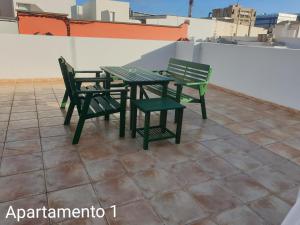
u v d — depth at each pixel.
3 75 6.74
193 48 7.82
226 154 3.41
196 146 3.59
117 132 3.91
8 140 3.47
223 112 5.21
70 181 2.64
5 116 4.37
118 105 3.70
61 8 20.25
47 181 2.62
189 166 3.05
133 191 2.54
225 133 4.12
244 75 6.39
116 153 3.26
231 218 2.26
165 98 3.84
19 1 18.36
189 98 4.48
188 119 4.70
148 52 8.33
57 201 2.35
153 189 2.59
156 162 3.10
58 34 10.86
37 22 10.38
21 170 2.78
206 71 4.51
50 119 4.30
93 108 3.59
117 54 7.89
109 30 11.73
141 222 2.15
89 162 3.01
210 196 2.53
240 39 29.38
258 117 4.99
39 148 3.28
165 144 3.60
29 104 5.05
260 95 6.03
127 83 3.58
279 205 2.46
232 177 2.88
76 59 7.42
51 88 6.40
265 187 2.73
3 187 2.49
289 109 5.38
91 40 7.44
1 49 6.53
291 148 3.68
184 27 13.79
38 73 7.09
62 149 3.29
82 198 2.40
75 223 2.11
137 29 12.46
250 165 3.16
